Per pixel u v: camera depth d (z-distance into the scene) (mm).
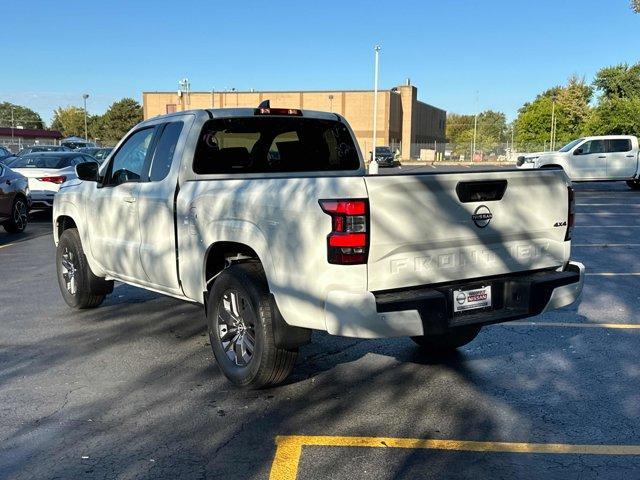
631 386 4934
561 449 3916
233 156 5605
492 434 4125
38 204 15914
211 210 4867
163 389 4906
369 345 6047
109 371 5293
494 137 114562
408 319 4012
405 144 79688
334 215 3939
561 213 4836
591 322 6734
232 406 4586
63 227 7461
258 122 5723
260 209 4422
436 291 4180
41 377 5156
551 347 5922
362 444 3992
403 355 5746
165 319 6875
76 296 7082
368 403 4645
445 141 111188
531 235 4695
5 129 80250
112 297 7898
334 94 72750
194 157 5367
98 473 3637
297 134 6023
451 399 4711
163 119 5836
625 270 9500
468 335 5559
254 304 4562
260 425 4266
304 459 3801
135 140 6133
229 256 5121
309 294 4098
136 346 5957
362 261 3959
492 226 4449
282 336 4453
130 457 3824
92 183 6695
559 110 76188
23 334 6328
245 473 3637
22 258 10836
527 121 78375
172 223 5309
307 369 5387
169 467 3705
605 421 4309
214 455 3850
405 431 4176
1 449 3924
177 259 5312
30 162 16734
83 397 4742
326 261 3984
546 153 25688
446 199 4227
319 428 4223
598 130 54844
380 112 72062
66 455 3848
